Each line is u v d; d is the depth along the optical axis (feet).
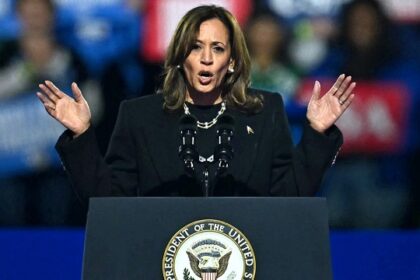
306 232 34.40
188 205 34.55
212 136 41.39
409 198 87.51
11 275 61.57
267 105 42.45
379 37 86.02
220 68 40.50
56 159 84.89
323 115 39.55
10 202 84.84
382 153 87.30
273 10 84.64
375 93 86.63
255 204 34.60
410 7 86.22
